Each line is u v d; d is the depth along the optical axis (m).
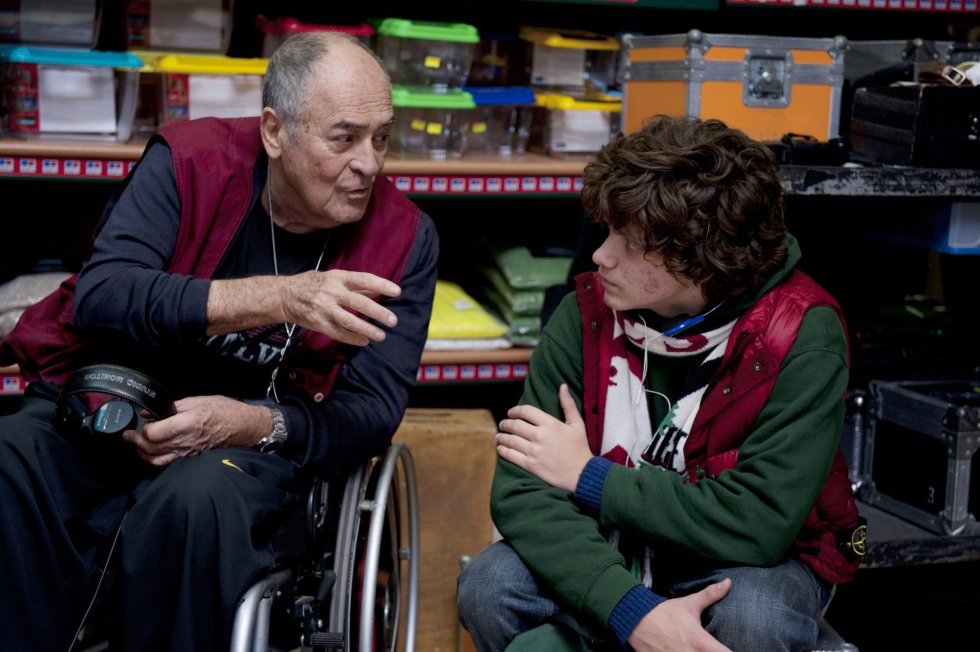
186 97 2.66
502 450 1.65
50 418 1.66
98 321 1.68
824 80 2.68
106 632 1.57
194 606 1.45
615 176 1.50
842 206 3.36
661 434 1.61
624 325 1.64
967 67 2.51
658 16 3.42
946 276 3.30
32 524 1.50
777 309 1.55
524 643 1.50
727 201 1.47
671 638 1.42
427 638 2.39
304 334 1.81
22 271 2.85
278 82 1.71
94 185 3.11
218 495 1.47
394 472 2.04
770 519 1.48
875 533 2.44
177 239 1.78
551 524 1.54
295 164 1.72
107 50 2.85
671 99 2.67
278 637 1.62
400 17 3.21
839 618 2.70
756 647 1.43
